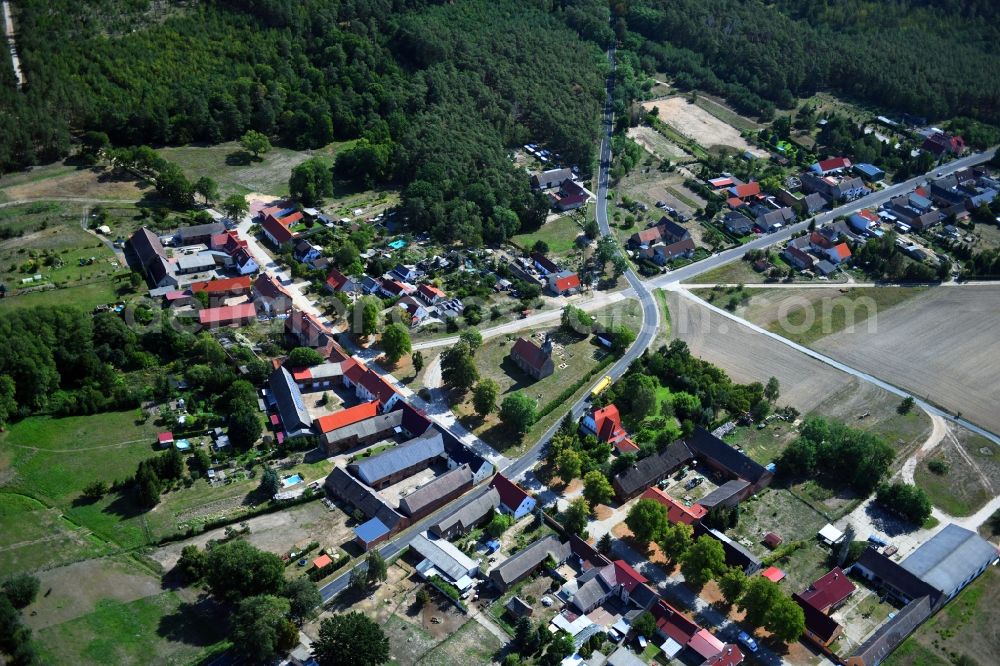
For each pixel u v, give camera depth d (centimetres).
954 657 15625
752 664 15300
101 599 15175
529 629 14938
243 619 14275
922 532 18500
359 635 14112
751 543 17800
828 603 16188
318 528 17175
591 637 15112
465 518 17388
